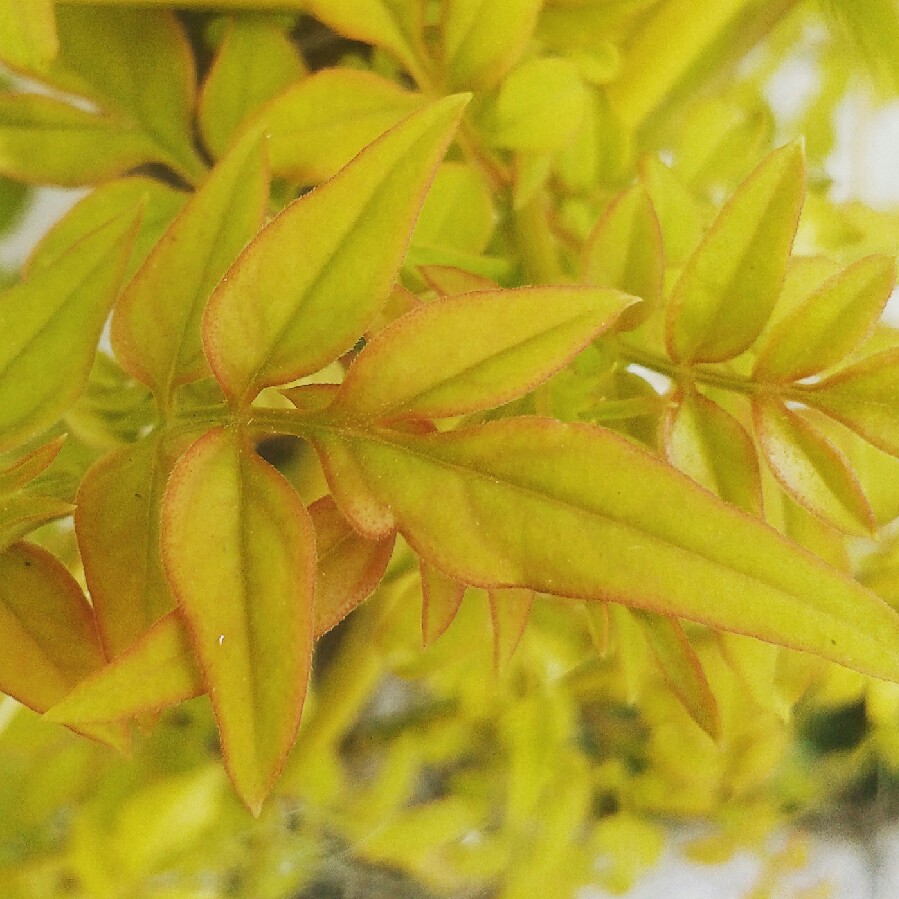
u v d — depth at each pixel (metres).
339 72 0.14
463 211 0.15
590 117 0.15
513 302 0.11
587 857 0.18
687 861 0.18
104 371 0.14
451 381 0.11
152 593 0.12
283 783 0.16
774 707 0.16
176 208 0.14
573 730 0.17
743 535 0.11
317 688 0.16
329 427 0.12
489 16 0.14
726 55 0.16
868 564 0.16
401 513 0.11
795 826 0.18
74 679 0.12
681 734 0.17
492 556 0.11
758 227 0.13
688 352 0.13
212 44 0.15
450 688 0.17
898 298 0.15
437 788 0.17
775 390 0.13
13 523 0.12
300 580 0.11
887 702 0.17
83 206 0.14
